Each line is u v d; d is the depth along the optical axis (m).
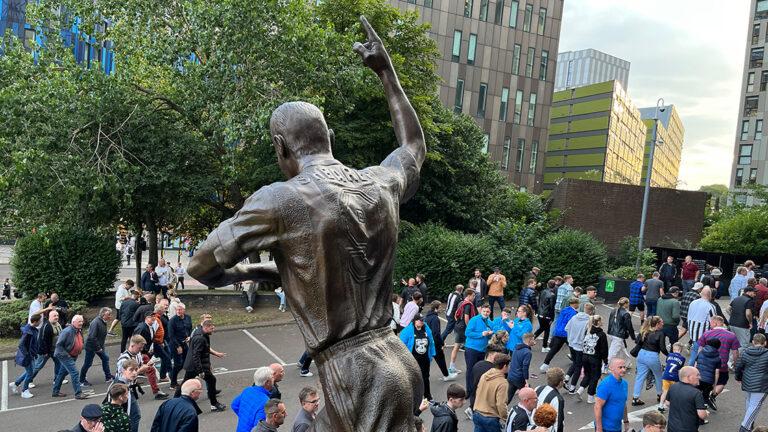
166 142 17.27
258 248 2.04
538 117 44.66
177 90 15.86
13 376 11.59
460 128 24.88
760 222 26.62
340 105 17.91
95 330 10.91
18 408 9.83
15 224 15.37
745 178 60.91
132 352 9.67
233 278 2.14
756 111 60.38
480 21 42.50
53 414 9.58
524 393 6.43
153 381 10.17
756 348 8.75
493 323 11.20
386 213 2.24
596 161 64.38
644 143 97.31
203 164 18.44
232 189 19.42
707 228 33.41
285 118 2.28
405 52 21.02
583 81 134.12
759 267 24.38
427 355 9.55
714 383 9.77
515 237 21.81
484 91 42.97
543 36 44.44
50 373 11.88
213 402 9.71
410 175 2.57
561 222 27.44
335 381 2.04
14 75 14.20
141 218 19.12
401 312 12.30
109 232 18.70
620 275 22.09
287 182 2.11
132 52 16.95
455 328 11.80
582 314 10.69
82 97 15.16
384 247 2.23
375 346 2.12
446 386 10.96
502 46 43.22
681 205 28.12
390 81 2.77
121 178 16.19
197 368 9.44
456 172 24.14
